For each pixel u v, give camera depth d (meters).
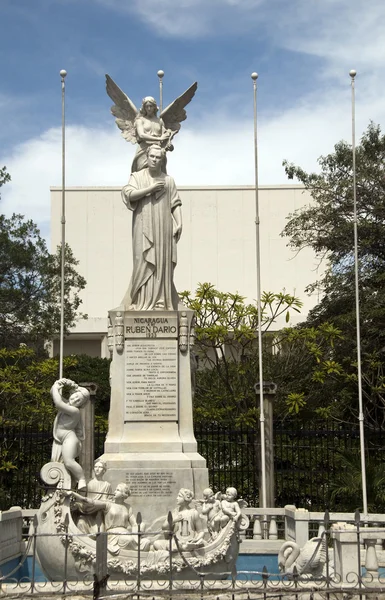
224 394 24.84
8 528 14.28
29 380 25.00
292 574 9.47
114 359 15.09
